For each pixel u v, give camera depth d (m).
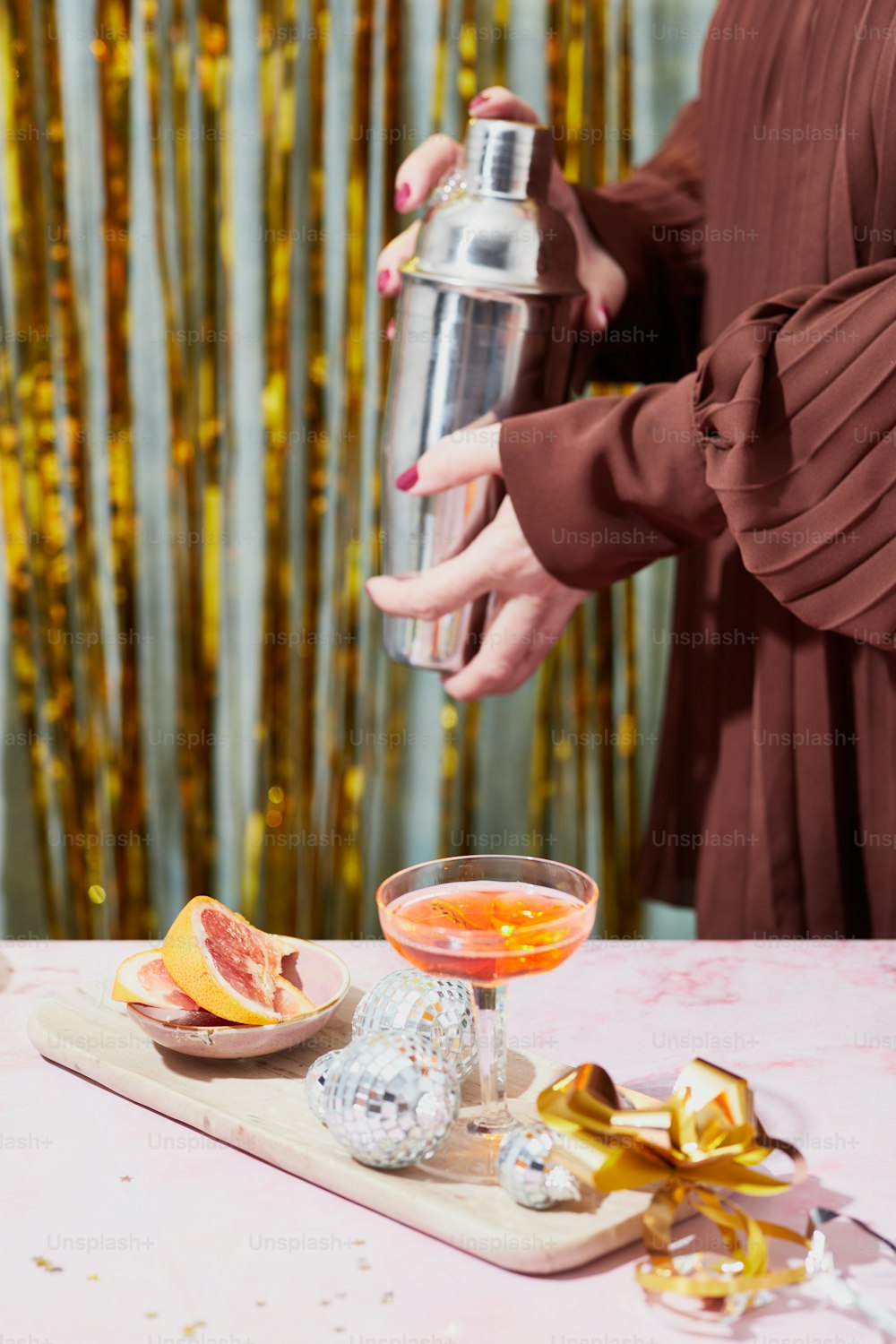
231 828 1.38
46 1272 0.43
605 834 1.39
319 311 1.28
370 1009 0.53
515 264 0.73
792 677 0.80
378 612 1.34
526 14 1.26
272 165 1.25
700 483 0.69
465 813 1.37
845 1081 0.56
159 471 1.32
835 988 0.64
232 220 1.26
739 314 0.85
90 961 0.68
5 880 1.38
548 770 1.37
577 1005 0.63
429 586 0.78
